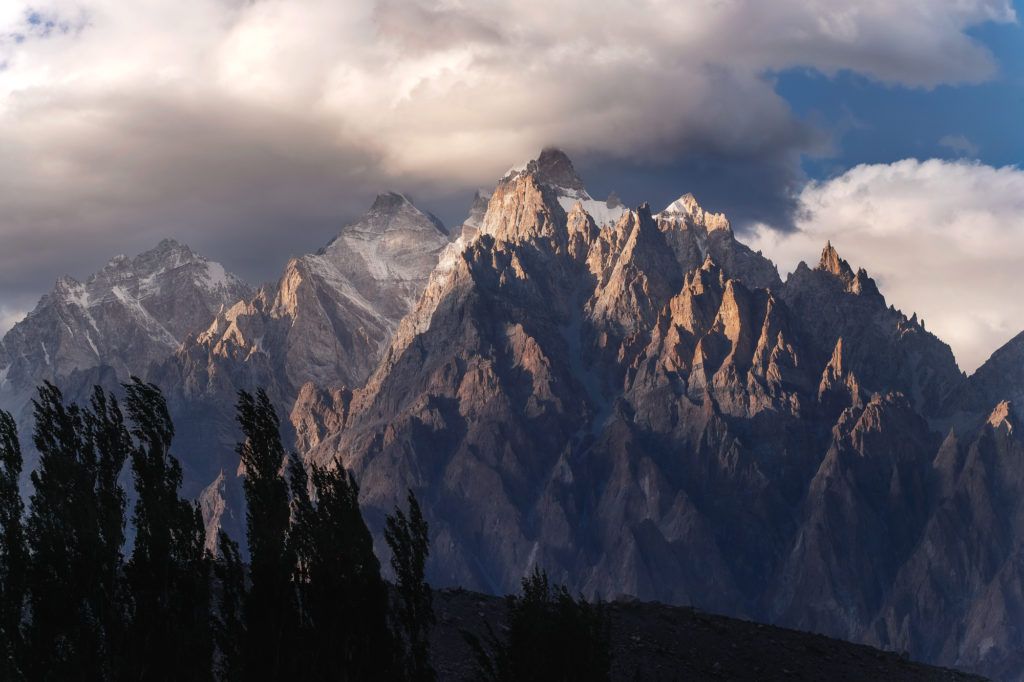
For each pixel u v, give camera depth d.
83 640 68.31
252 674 68.44
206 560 71.94
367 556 70.38
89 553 69.69
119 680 67.75
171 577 70.19
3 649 67.50
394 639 70.56
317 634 69.19
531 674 69.75
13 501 71.25
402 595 72.25
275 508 71.88
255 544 70.56
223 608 70.62
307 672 68.31
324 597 69.44
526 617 71.00
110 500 72.50
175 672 68.75
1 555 69.75
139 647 68.44
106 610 69.31
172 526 71.31
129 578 69.62
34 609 68.44
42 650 67.88
